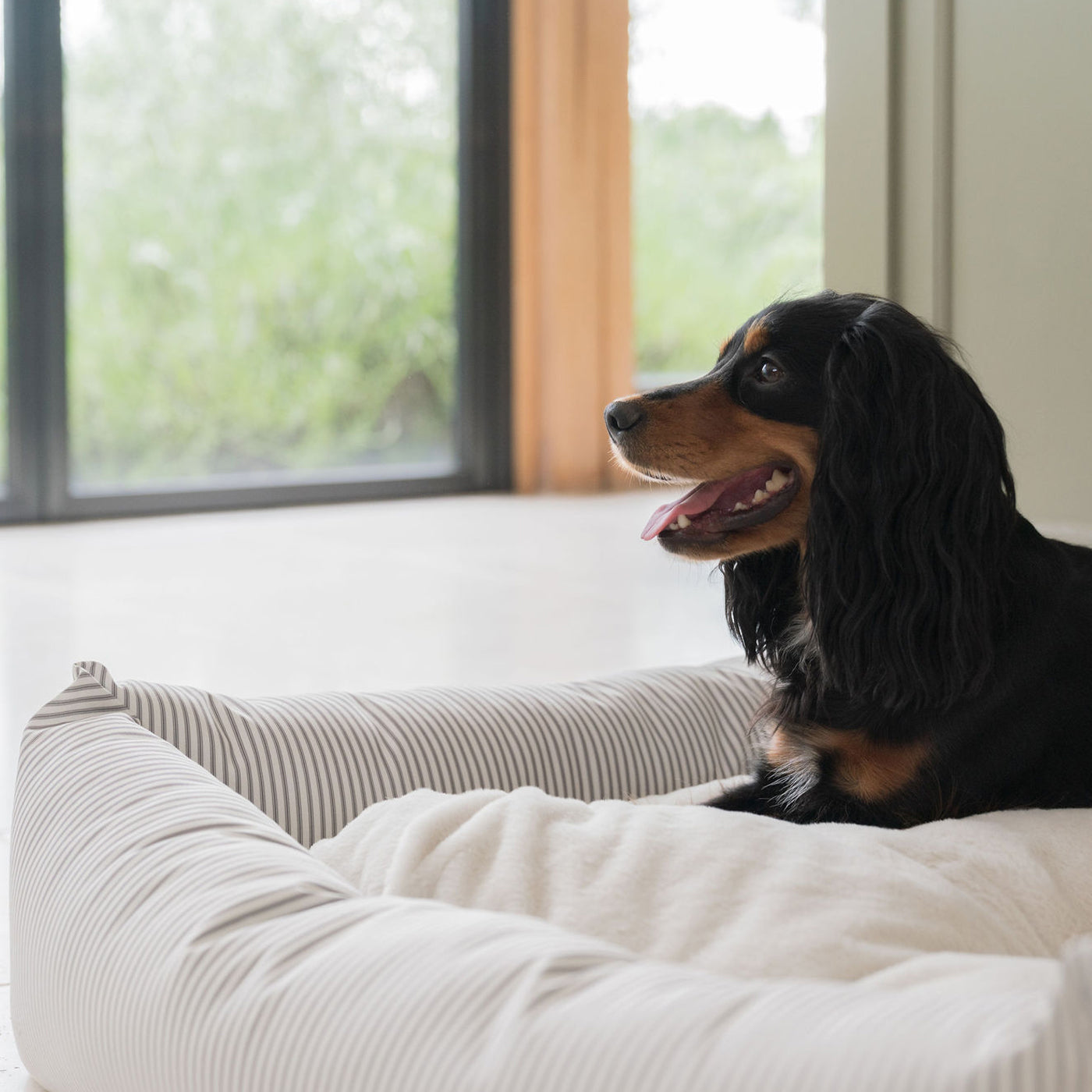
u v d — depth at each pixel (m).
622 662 3.47
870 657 1.47
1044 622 1.51
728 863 1.19
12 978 1.34
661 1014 0.74
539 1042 0.75
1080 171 2.28
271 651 3.56
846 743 1.51
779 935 1.09
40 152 5.71
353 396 6.71
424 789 1.51
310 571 4.77
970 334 2.47
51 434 5.84
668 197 7.45
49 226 5.74
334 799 1.72
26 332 5.75
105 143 5.93
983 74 2.40
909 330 1.51
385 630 3.82
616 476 7.27
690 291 7.53
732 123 7.46
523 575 4.70
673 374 7.55
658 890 1.18
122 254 6.02
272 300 6.43
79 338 5.94
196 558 5.03
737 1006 0.75
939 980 0.96
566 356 7.10
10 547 5.25
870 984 0.98
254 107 6.31
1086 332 2.30
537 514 6.30
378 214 6.70
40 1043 1.25
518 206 7.04
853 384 1.49
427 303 6.90
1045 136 2.33
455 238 6.95
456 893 1.22
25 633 3.74
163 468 6.21
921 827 1.34
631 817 1.29
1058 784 1.49
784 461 1.66
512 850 1.24
